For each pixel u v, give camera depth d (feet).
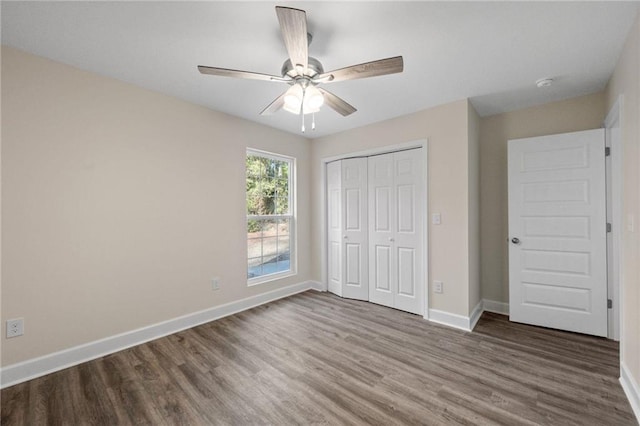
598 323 8.43
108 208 7.68
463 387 6.05
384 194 11.47
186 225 9.34
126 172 8.00
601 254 8.37
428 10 5.20
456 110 9.30
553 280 9.04
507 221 10.44
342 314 10.53
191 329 9.19
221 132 10.31
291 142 13.01
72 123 7.09
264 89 8.48
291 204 13.39
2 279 6.17
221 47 6.37
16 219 6.33
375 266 11.82
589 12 5.25
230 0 4.94
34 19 5.36
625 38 6.00
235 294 10.77
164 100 8.79
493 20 5.48
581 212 8.61
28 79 6.48
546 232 9.12
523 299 9.52
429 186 9.96
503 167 10.51
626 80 6.11
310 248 14.01
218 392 5.94
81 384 6.23
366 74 5.73
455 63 7.06
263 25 5.62
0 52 6.14
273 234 12.64
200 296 9.69
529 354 7.43
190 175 9.43
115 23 5.53
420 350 7.70
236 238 10.80
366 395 5.81
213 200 10.08
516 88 8.46
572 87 8.43
